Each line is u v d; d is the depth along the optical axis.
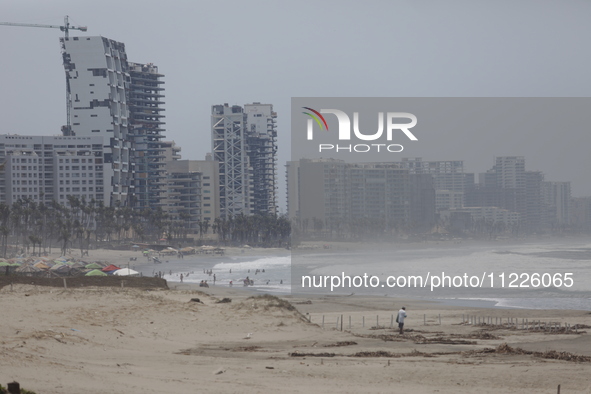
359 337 81.75
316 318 114.25
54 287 115.38
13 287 111.12
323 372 50.81
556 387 46.16
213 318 84.94
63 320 75.69
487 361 59.38
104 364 48.53
